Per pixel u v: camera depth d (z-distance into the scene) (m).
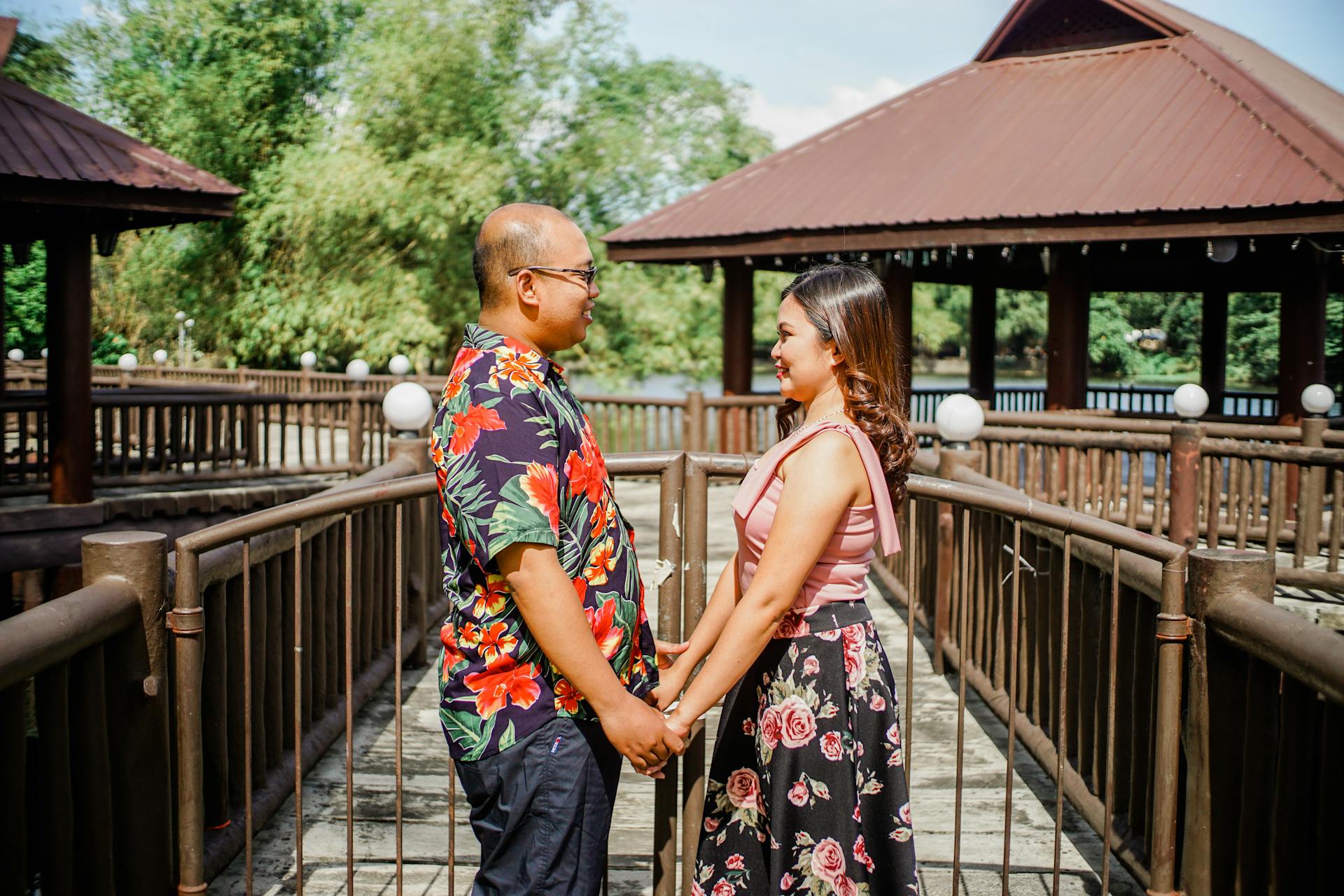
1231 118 10.63
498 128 22.34
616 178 23.66
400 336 20.94
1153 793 2.82
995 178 11.05
